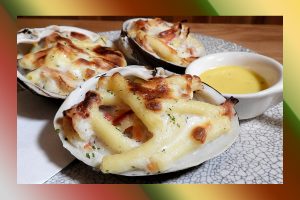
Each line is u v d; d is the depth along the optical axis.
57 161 0.19
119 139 0.17
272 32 0.33
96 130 0.18
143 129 0.18
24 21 0.33
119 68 0.22
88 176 0.18
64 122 0.18
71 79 0.23
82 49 0.24
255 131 0.21
